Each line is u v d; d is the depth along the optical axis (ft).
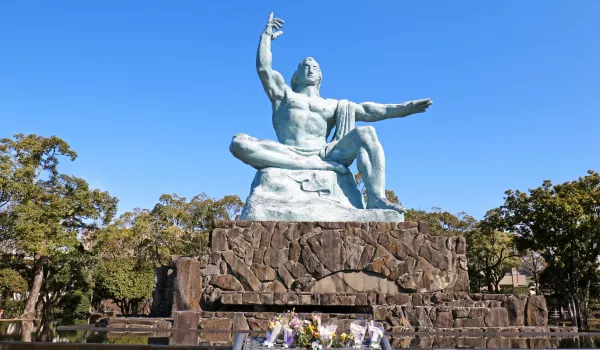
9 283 77.66
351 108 39.96
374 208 34.86
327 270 31.17
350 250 31.48
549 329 28.60
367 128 36.60
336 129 39.70
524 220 83.82
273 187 35.73
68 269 86.99
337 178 37.09
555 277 85.71
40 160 87.30
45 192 85.40
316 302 30.37
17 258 87.35
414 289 30.91
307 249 31.45
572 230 78.59
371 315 28.84
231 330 27.45
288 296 30.48
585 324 82.02
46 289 87.56
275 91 39.96
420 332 27.63
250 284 30.94
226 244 31.63
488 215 102.27
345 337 16.72
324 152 38.01
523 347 22.70
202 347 21.39
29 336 25.40
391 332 27.63
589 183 84.79
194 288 30.22
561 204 78.69
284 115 39.50
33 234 77.66
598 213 80.28
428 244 31.73
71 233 83.05
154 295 33.65
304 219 33.19
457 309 29.22
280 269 31.19
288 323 16.99
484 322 29.04
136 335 25.77
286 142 39.17
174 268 32.58
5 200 81.76
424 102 39.68
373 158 35.86
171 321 28.84
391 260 31.40
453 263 31.71
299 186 36.06
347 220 33.40
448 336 26.35
